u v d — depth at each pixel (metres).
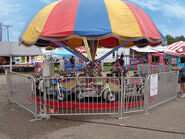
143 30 4.68
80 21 4.39
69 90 4.84
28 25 5.13
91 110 4.97
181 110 5.16
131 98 4.71
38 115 4.39
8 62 18.94
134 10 5.12
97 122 4.18
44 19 4.81
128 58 20.61
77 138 3.38
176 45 18.45
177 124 4.08
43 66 5.63
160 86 5.45
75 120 4.30
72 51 5.79
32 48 18.78
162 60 19.16
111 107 4.86
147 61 20.31
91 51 6.10
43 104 4.45
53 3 5.54
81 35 4.21
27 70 19.44
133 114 4.74
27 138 3.38
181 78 6.86
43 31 4.53
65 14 4.66
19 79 5.22
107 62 19.92
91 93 4.72
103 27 4.32
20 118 4.45
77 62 17.64
